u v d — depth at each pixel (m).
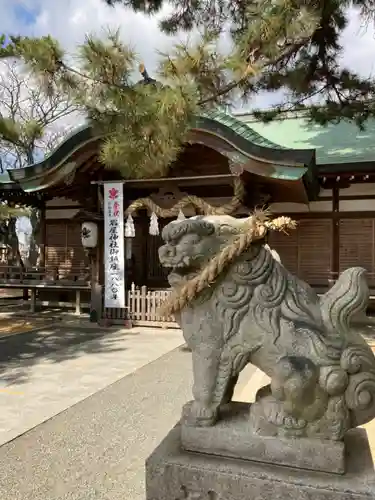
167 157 6.01
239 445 2.03
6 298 14.20
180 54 5.64
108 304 9.93
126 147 5.92
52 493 2.97
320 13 5.85
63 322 10.66
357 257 11.10
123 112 5.73
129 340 8.52
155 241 12.90
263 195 9.69
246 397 4.84
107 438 3.89
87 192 10.77
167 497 2.03
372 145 11.48
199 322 2.16
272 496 1.86
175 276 2.21
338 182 11.18
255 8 5.59
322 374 1.90
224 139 8.50
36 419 4.35
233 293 2.11
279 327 2.05
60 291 13.73
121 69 5.72
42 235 14.12
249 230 2.03
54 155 9.53
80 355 7.26
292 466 1.95
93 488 3.03
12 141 9.88
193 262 2.13
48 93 6.19
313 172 9.03
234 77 5.58
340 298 2.05
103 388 5.41
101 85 5.79
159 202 9.71
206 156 10.40
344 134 12.88
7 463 3.40
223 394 2.15
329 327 2.05
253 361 2.15
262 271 2.10
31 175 9.89
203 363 2.14
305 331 2.00
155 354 7.32
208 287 2.15
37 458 3.49
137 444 3.76
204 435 2.10
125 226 10.34
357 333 2.09
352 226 11.18
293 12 5.22
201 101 5.96
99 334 9.17
